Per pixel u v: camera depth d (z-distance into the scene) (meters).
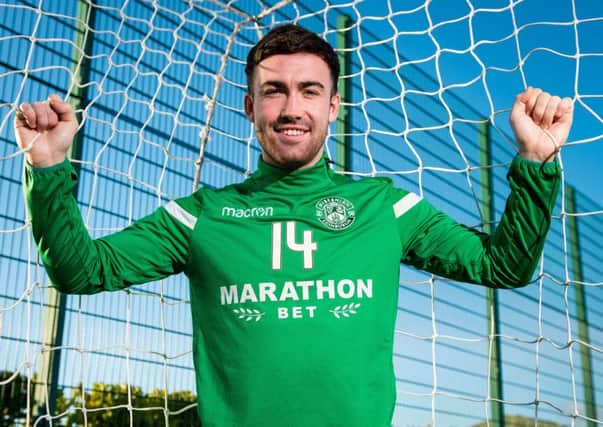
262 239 1.71
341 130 5.30
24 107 1.57
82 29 4.69
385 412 1.58
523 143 1.66
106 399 4.23
